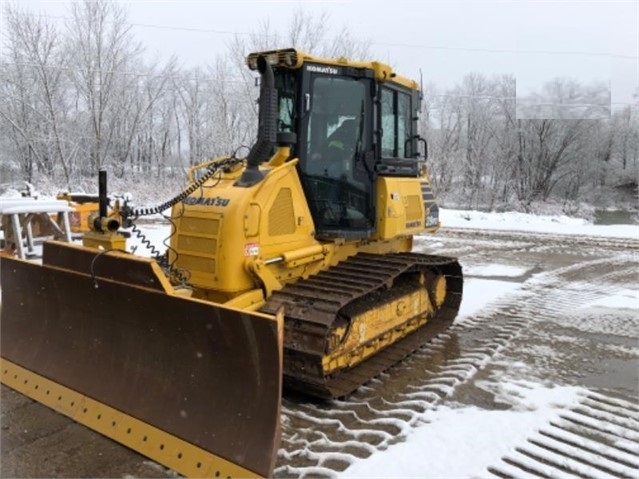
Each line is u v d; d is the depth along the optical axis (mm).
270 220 4613
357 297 4551
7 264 4879
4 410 4281
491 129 31094
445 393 4836
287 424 4223
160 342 3863
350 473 3539
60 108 25547
